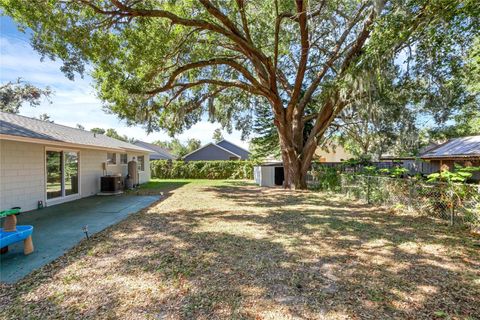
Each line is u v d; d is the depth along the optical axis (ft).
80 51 21.44
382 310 7.13
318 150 84.33
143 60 25.73
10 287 8.77
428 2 15.48
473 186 14.74
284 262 10.60
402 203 20.56
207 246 12.67
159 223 17.52
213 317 6.97
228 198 29.30
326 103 33.78
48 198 25.44
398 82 22.70
